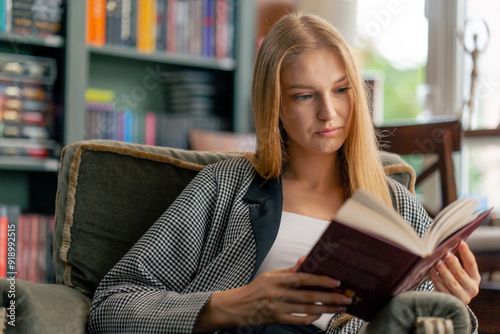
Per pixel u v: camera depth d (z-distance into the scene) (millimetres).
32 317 984
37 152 2398
